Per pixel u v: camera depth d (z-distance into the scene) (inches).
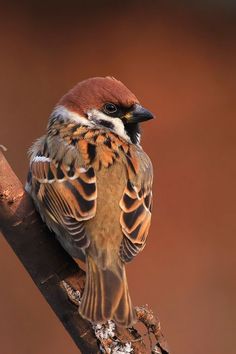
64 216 271.9
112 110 315.6
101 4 636.7
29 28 625.0
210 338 521.3
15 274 521.3
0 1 627.2
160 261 549.3
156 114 611.5
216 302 535.8
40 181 285.7
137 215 277.9
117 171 284.0
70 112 316.8
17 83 610.2
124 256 268.8
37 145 305.6
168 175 588.7
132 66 624.1
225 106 618.2
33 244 259.1
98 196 276.2
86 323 254.8
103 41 629.9
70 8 633.0
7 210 256.2
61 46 625.0
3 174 255.8
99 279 261.1
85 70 621.3
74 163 284.5
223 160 597.0
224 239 563.5
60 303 259.0
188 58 630.5
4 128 593.0
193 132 607.8
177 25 638.5
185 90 621.0
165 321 526.3
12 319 509.0
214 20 640.4
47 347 503.2
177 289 538.0
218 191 583.8
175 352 515.5
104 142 294.4
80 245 266.5
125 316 249.8
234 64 629.3
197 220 569.9
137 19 637.3
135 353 253.8
